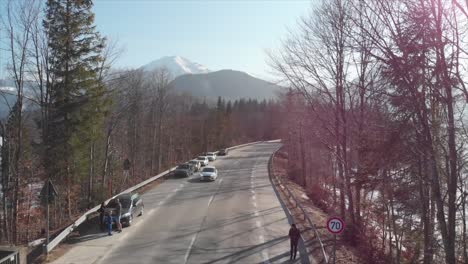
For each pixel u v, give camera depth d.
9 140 29.97
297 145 53.06
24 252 13.89
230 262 16.19
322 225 23.80
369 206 22.61
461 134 12.46
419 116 11.80
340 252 18.30
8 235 25.75
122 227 22.20
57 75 28.11
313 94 23.42
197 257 16.81
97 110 30.80
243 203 30.09
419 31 11.08
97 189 34.34
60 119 29.25
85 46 28.66
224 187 38.75
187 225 22.73
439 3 10.91
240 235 20.56
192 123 92.19
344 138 20.64
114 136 49.62
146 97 61.62
